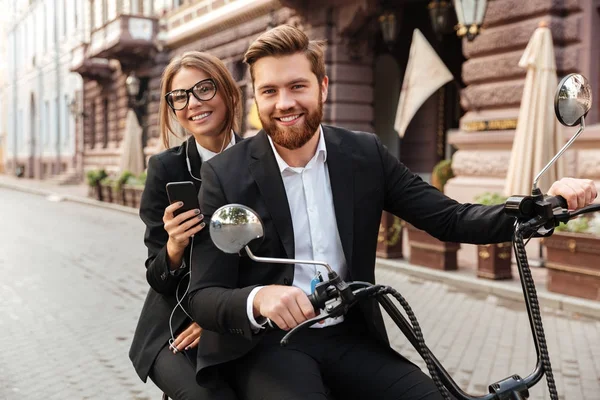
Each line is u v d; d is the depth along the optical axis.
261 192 1.90
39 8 39.84
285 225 1.89
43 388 4.56
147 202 2.37
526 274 1.74
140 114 23.52
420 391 1.83
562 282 6.52
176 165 2.42
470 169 10.20
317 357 1.94
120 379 4.72
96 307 6.88
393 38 12.35
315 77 1.87
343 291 1.58
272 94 1.85
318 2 13.59
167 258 2.13
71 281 8.24
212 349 1.90
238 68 17.55
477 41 10.11
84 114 30.33
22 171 42.25
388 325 5.84
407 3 14.52
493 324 5.85
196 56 2.44
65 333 5.91
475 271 7.92
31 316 6.54
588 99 1.84
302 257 1.95
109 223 15.05
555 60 9.13
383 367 1.91
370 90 14.00
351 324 2.04
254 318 1.66
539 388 4.33
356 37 13.67
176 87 2.44
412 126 15.33
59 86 35.75
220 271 1.82
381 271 8.34
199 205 1.94
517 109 9.61
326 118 13.71
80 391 4.50
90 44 25.42
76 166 32.84
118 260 9.80
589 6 8.97
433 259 8.07
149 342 2.30
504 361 4.87
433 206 2.02
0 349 5.46
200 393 2.00
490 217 1.90
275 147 1.94
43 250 10.83
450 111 14.66
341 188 1.96
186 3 20.14
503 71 9.71
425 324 5.89
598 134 8.43
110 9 27.28
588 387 4.33
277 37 1.82
